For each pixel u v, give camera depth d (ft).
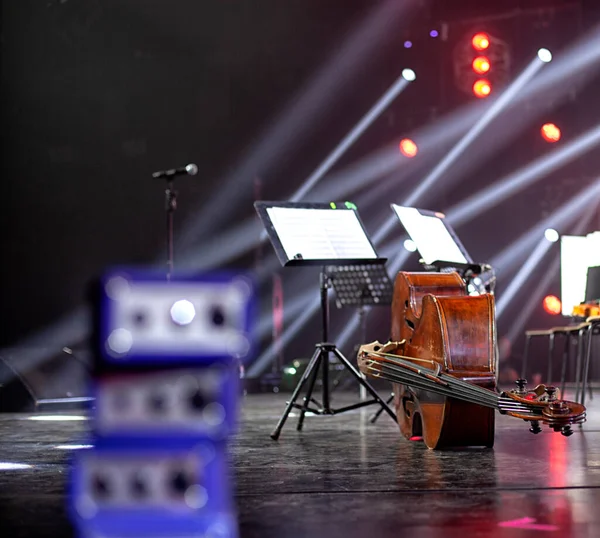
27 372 20.83
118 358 18.06
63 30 30.19
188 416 14.89
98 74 31.27
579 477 9.52
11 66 30.32
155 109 31.96
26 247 31.32
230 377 17.75
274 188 32.71
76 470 10.24
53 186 31.42
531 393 10.05
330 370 27.84
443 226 15.38
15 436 14.46
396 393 13.55
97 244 31.73
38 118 31.09
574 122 28.81
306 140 32.30
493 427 11.71
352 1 30.60
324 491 8.82
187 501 8.26
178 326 19.36
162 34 31.27
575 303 20.36
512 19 28.25
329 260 13.53
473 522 7.35
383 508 7.96
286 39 31.58
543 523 7.28
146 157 32.01
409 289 12.54
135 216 32.01
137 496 8.49
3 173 30.94
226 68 31.99
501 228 30.63
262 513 7.77
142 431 13.28
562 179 29.50
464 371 11.36
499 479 9.43
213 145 32.35
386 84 31.04
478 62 27.89
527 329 30.58
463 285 12.67
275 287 32.01
